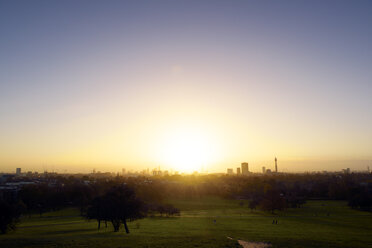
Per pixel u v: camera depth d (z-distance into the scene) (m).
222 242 45.22
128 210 64.88
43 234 60.41
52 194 146.88
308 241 50.06
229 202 183.75
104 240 45.62
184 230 68.25
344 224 87.38
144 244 42.12
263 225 83.19
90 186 183.50
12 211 66.56
